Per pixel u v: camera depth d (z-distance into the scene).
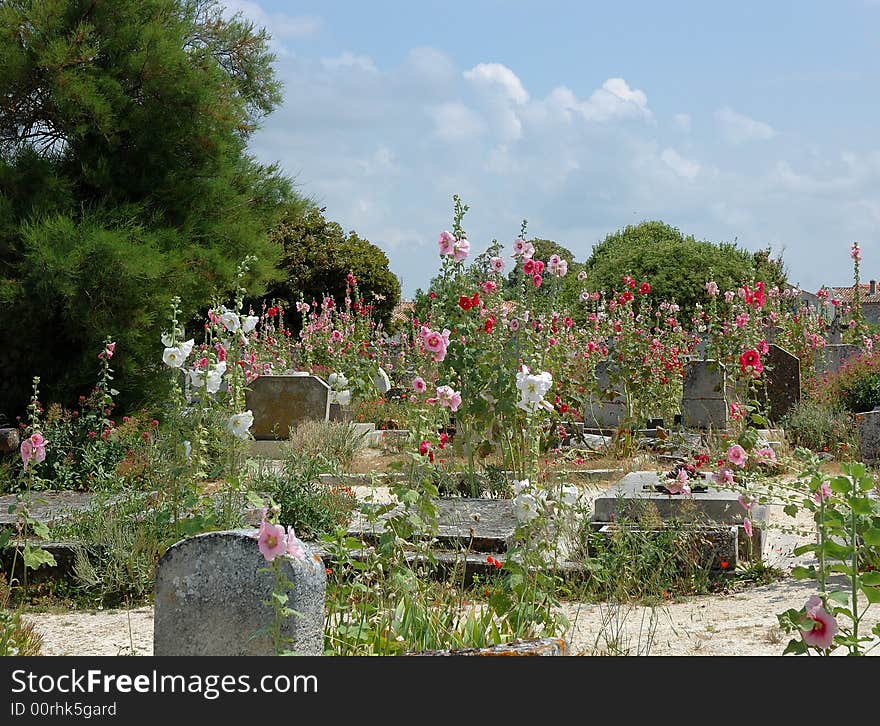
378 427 15.59
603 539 7.13
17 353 15.07
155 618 4.41
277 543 3.93
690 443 12.71
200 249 16.52
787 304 20.73
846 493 4.53
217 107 17.12
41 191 15.29
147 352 15.47
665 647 5.35
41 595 7.20
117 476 8.95
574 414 12.57
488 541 7.36
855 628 4.38
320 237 37.09
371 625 4.81
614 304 16.70
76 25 16.28
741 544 7.36
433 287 10.66
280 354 18.23
